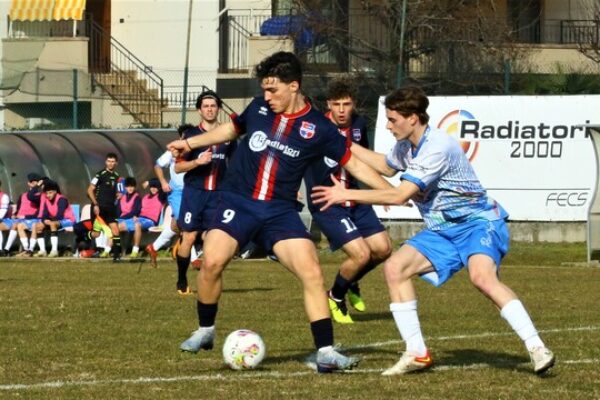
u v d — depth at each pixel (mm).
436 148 20797
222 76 92812
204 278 21781
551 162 67062
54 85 91562
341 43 83438
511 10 92562
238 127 21672
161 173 52094
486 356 23844
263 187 21125
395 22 81938
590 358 23406
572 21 92062
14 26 96500
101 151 69875
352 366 21250
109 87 92938
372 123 77438
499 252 21344
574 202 66875
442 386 19828
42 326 28812
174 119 92312
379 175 21266
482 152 67875
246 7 95750
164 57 98062
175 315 31672
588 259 58406
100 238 63219
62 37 93688
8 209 64438
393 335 27391
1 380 20531
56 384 20016
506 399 18578
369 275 51594
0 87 89375
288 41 86812
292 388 19578
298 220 21297
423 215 21594
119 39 98688
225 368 21969
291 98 21000
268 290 40969
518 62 85812
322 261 61219
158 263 57875
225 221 21422
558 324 30078
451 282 46500
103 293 39000
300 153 20984
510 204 67500
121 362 22750
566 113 66875
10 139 69250
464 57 81312
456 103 68188
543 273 51312
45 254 63531
